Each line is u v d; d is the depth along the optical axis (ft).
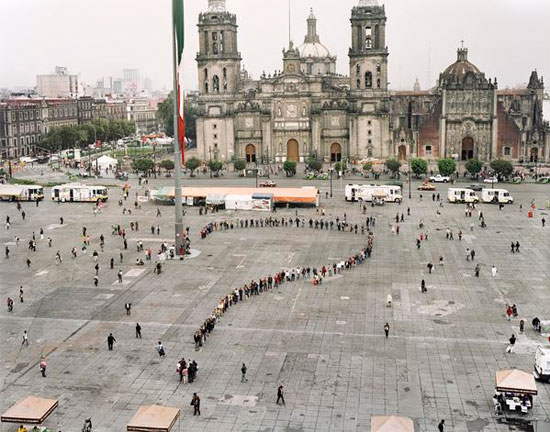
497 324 234.58
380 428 150.10
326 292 272.51
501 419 170.40
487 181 567.18
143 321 241.96
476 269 292.20
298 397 182.60
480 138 654.53
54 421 171.12
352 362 204.33
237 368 201.36
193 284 285.84
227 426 168.25
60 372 200.13
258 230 392.06
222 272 303.68
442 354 209.67
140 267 313.32
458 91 649.61
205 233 375.45
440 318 241.14
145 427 152.05
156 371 200.03
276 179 595.88
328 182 570.46
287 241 362.53
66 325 238.68
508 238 362.53
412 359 206.18
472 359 205.77
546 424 164.96
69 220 428.15
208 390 187.52
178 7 319.27
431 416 172.04
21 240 372.17
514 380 171.94
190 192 474.90
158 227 384.27
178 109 325.62
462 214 429.38
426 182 538.47
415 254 330.75
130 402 181.16
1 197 506.48
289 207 463.42
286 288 278.67
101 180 613.11
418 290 273.33
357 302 259.39
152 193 483.51
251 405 178.60
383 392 184.96
